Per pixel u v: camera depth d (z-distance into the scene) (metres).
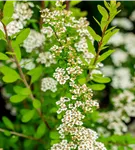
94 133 0.56
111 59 0.98
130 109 0.79
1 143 0.79
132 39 0.97
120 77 0.90
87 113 0.61
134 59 0.96
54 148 0.56
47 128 0.72
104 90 0.99
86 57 0.63
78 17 0.82
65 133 0.57
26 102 0.81
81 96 0.57
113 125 0.80
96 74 0.60
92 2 1.08
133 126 0.99
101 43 0.57
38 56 0.71
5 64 0.78
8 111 1.00
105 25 0.55
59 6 0.62
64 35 0.61
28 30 0.58
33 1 0.79
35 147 0.79
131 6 1.08
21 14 0.67
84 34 0.65
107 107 0.91
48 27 0.60
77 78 0.58
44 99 0.71
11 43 0.59
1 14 0.56
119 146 0.69
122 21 1.01
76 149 0.57
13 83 0.80
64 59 0.58
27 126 0.77
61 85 0.61
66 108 0.56
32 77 0.64
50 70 0.66
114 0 0.53
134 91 0.83
